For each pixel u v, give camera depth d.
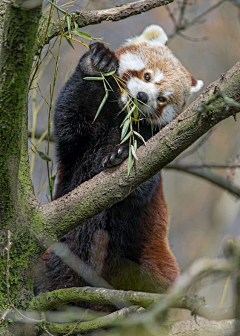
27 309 6.36
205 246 17.73
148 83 9.77
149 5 7.92
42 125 12.28
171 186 19.84
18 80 5.61
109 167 7.03
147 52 10.17
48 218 6.54
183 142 6.14
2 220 6.36
